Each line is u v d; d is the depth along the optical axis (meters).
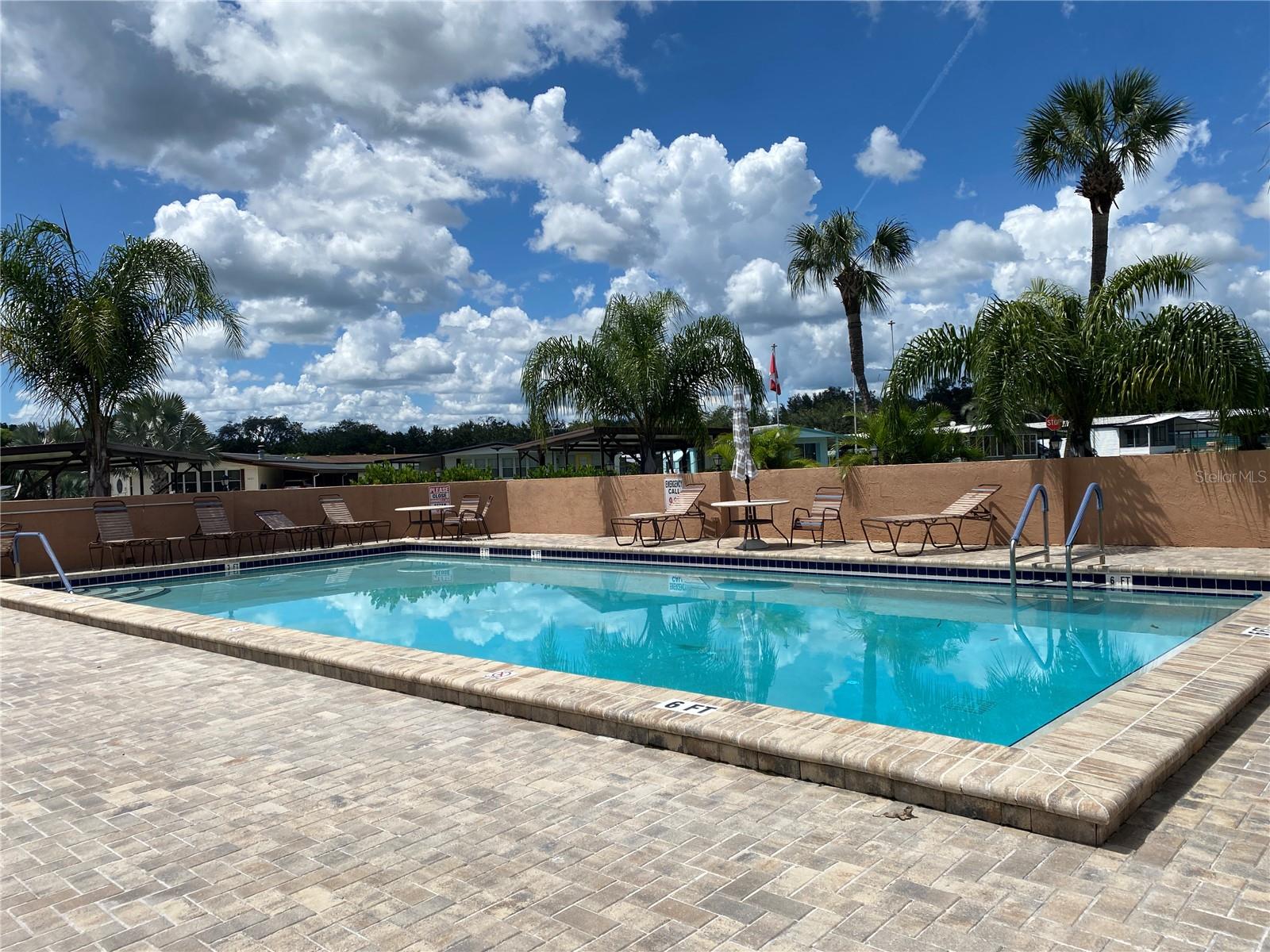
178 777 3.58
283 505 14.89
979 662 6.09
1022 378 10.40
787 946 2.13
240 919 2.38
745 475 12.30
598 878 2.54
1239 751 3.41
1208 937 2.10
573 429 25.59
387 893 2.49
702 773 3.44
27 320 13.13
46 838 3.00
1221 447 10.13
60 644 6.69
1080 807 2.64
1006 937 2.13
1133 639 6.54
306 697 4.86
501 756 3.72
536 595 10.21
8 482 21.62
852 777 3.19
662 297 16.52
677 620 8.27
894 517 10.63
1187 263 10.63
